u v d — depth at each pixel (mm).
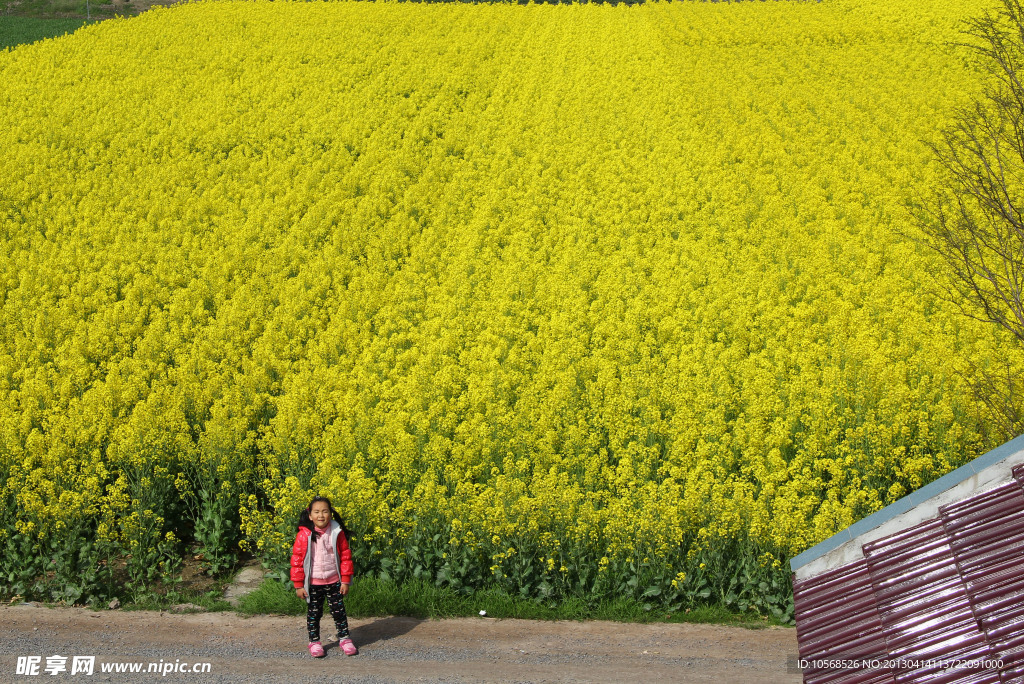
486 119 29562
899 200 22734
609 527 10844
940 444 12867
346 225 22281
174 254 20453
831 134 27422
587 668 9039
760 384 14344
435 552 11117
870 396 14047
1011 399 12586
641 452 12859
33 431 12734
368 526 11305
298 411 14086
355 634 9938
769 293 18172
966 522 5742
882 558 5902
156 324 17172
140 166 25844
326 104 30609
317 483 12086
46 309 17984
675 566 10930
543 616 10484
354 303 18453
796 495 11469
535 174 24891
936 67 33031
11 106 29594
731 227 21656
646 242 21031
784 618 10250
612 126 28281
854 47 36125
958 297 16734
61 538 11320
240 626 10180
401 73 33625
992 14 35344
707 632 10031
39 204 23203
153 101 30516
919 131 27234
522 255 20219
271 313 18297
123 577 11352
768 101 29984
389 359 16484
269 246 21766
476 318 17609
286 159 26531
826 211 22172
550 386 15422
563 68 34031
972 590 5309
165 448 12836
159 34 36844
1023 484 5719
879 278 18656
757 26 38312
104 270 19609
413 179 25578
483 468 12789
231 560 11797
